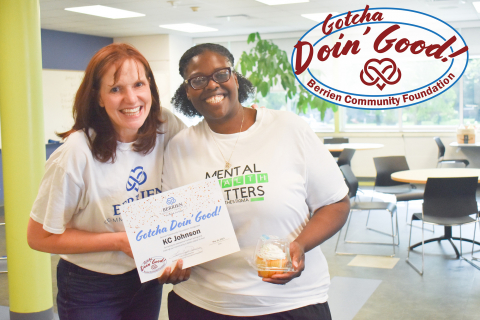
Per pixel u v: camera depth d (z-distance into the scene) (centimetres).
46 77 916
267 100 1123
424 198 446
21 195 341
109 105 153
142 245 144
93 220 165
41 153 347
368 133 1036
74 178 155
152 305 190
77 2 712
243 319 151
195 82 150
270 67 852
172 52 1086
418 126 1028
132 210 143
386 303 380
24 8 333
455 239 524
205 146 157
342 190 160
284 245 138
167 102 1074
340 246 551
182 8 783
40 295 351
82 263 175
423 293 397
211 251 147
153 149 170
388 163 646
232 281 152
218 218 147
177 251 146
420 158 998
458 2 761
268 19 909
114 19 867
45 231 162
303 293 155
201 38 1152
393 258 496
